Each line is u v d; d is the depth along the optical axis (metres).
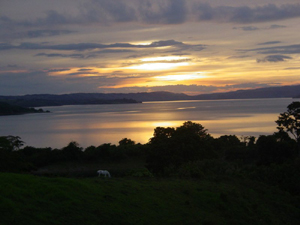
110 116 197.62
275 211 15.92
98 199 11.76
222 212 13.85
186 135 35.56
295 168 22.47
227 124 122.38
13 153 25.47
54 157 52.09
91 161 53.59
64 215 9.81
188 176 20.25
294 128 40.44
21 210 9.30
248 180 20.91
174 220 11.75
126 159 54.78
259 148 35.31
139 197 13.12
